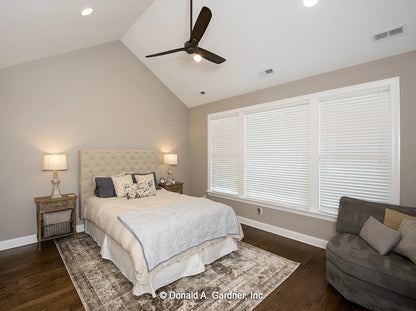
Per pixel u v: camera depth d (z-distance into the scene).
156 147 4.82
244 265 2.62
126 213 2.56
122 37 4.11
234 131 4.33
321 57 2.86
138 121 4.51
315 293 2.12
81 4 2.37
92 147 3.87
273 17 2.65
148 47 4.06
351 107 2.83
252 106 3.95
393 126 2.49
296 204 3.38
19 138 3.15
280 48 2.98
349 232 2.52
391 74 2.50
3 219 3.04
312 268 2.56
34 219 3.26
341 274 2.04
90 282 2.25
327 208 3.05
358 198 2.78
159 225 2.21
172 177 5.14
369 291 1.85
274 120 3.66
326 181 3.07
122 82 4.25
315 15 2.44
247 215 4.11
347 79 2.83
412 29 2.21
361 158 2.75
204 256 2.59
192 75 4.28
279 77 3.42
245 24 2.87
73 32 2.98
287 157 3.49
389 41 2.39
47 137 3.39
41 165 3.34
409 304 1.67
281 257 2.82
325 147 3.07
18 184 3.15
